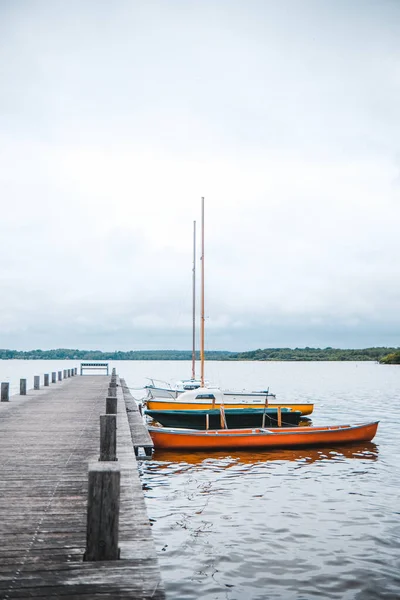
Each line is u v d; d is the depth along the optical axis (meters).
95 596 4.68
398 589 7.59
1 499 7.58
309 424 27.95
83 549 5.70
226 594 7.42
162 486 13.78
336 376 105.38
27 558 5.45
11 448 11.37
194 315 41.56
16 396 23.86
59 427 14.39
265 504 12.09
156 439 18.22
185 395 27.08
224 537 9.80
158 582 4.95
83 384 32.56
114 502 5.45
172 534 9.96
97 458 10.35
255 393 28.05
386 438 22.16
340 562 8.59
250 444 18.69
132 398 26.92
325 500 12.43
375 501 12.34
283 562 8.59
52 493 7.90
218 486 13.79
